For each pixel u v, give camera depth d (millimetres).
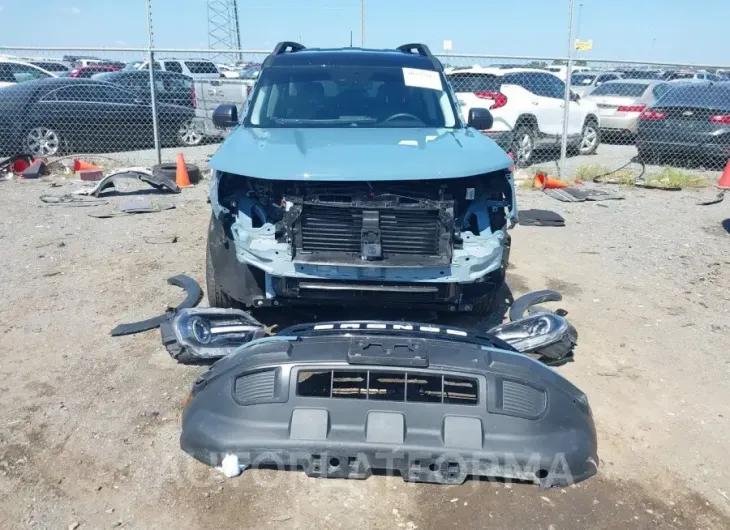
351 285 3719
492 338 3338
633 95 15273
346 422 2914
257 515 2830
